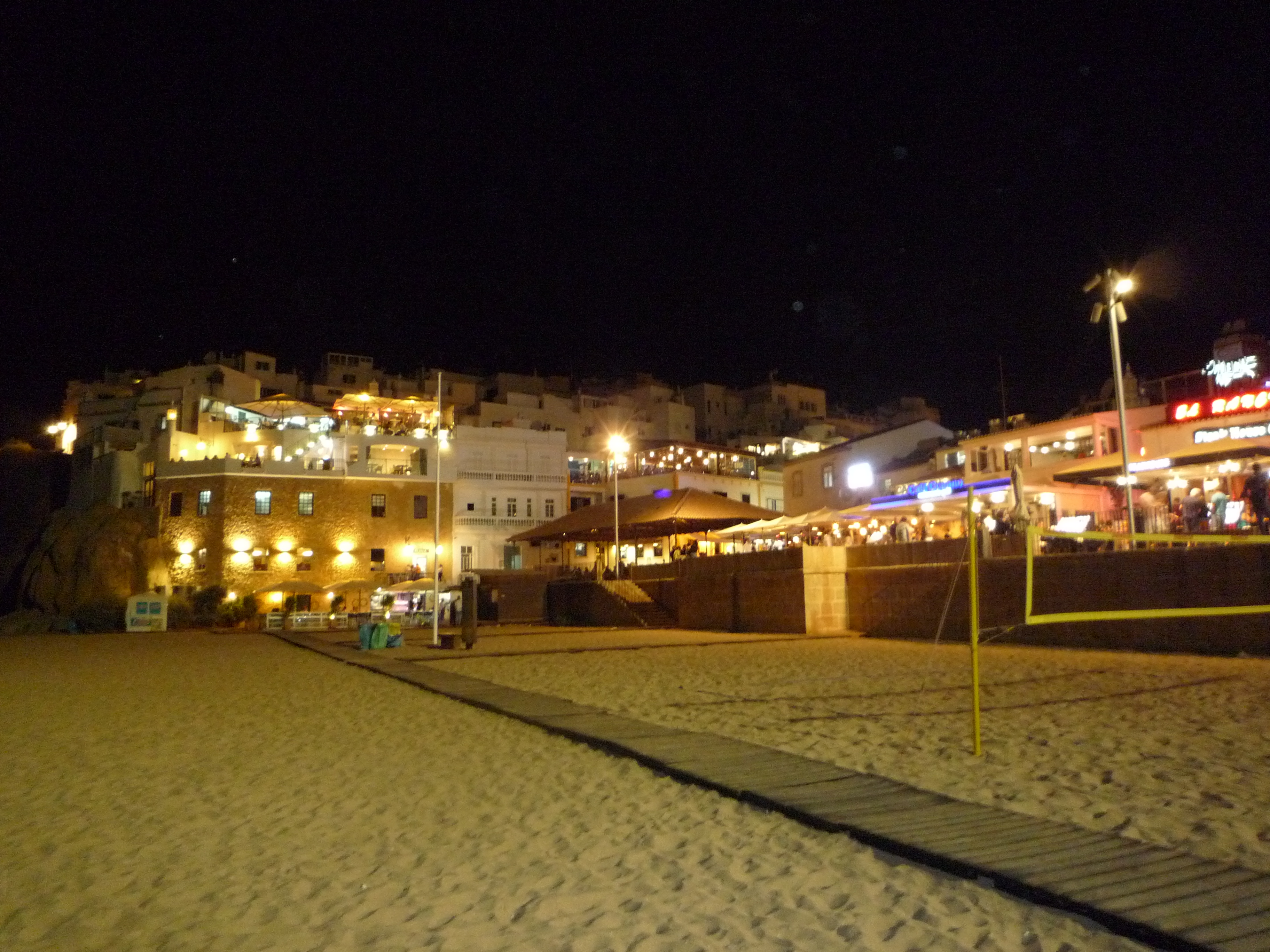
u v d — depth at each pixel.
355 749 10.46
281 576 51.19
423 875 5.84
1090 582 21.56
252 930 4.99
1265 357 35.31
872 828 6.22
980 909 4.92
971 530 9.09
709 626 34.47
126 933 5.01
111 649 30.97
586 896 5.34
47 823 7.40
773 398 78.69
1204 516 23.42
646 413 72.31
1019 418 48.59
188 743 11.06
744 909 5.05
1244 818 6.47
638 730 10.73
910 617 26.88
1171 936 4.29
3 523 59.47
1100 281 22.94
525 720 11.95
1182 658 18.47
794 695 14.18
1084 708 11.95
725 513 38.38
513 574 46.59
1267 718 10.88
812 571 29.28
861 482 46.00
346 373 71.06
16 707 14.89
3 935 5.01
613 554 56.19
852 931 4.66
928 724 10.93
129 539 50.06
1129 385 41.88
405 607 47.34
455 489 56.22
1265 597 18.30
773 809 7.02
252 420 56.12
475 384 75.12
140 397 58.34
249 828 7.11
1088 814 6.65
